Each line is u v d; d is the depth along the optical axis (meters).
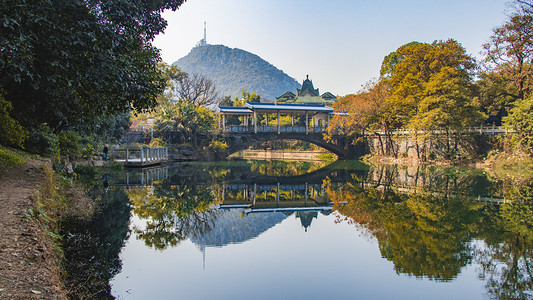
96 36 8.12
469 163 33.03
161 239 9.17
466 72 35.81
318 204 15.37
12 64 7.06
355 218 12.13
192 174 26.78
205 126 43.69
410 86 37.34
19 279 3.28
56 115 13.10
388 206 14.17
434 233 9.99
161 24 11.42
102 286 5.89
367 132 48.41
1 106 10.25
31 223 5.00
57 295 3.17
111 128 28.44
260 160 48.19
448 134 35.62
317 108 46.09
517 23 30.27
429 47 38.66
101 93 9.41
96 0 8.45
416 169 31.42
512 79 33.56
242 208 14.67
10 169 9.12
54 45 7.59
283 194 18.86
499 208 13.52
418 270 7.24
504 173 26.67
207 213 13.06
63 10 7.85
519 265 7.48
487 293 6.10
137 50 10.00
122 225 10.09
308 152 62.81
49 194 8.62
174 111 42.72
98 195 14.49
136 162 29.12
